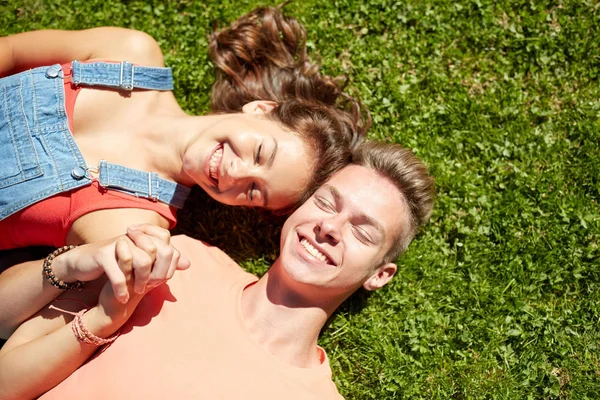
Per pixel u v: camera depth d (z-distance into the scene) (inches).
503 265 54.7
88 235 47.2
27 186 46.8
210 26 57.6
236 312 46.3
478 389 53.0
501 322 53.9
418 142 56.4
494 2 58.1
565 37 57.5
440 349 53.7
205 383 42.6
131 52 50.5
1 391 43.3
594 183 55.7
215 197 49.5
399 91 57.1
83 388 42.8
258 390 43.5
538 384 53.1
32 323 44.7
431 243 55.4
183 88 57.0
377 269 49.1
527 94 57.8
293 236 47.5
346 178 47.9
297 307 47.6
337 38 57.7
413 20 58.0
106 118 49.3
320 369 46.8
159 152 49.8
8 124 47.6
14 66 51.3
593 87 57.6
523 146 56.5
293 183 48.4
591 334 53.8
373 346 53.7
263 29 55.6
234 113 51.3
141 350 43.2
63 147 47.5
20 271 45.2
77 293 45.2
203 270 47.8
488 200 55.8
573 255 54.3
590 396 52.8
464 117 57.0
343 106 55.9
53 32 50.8
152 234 42.5
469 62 57.9
